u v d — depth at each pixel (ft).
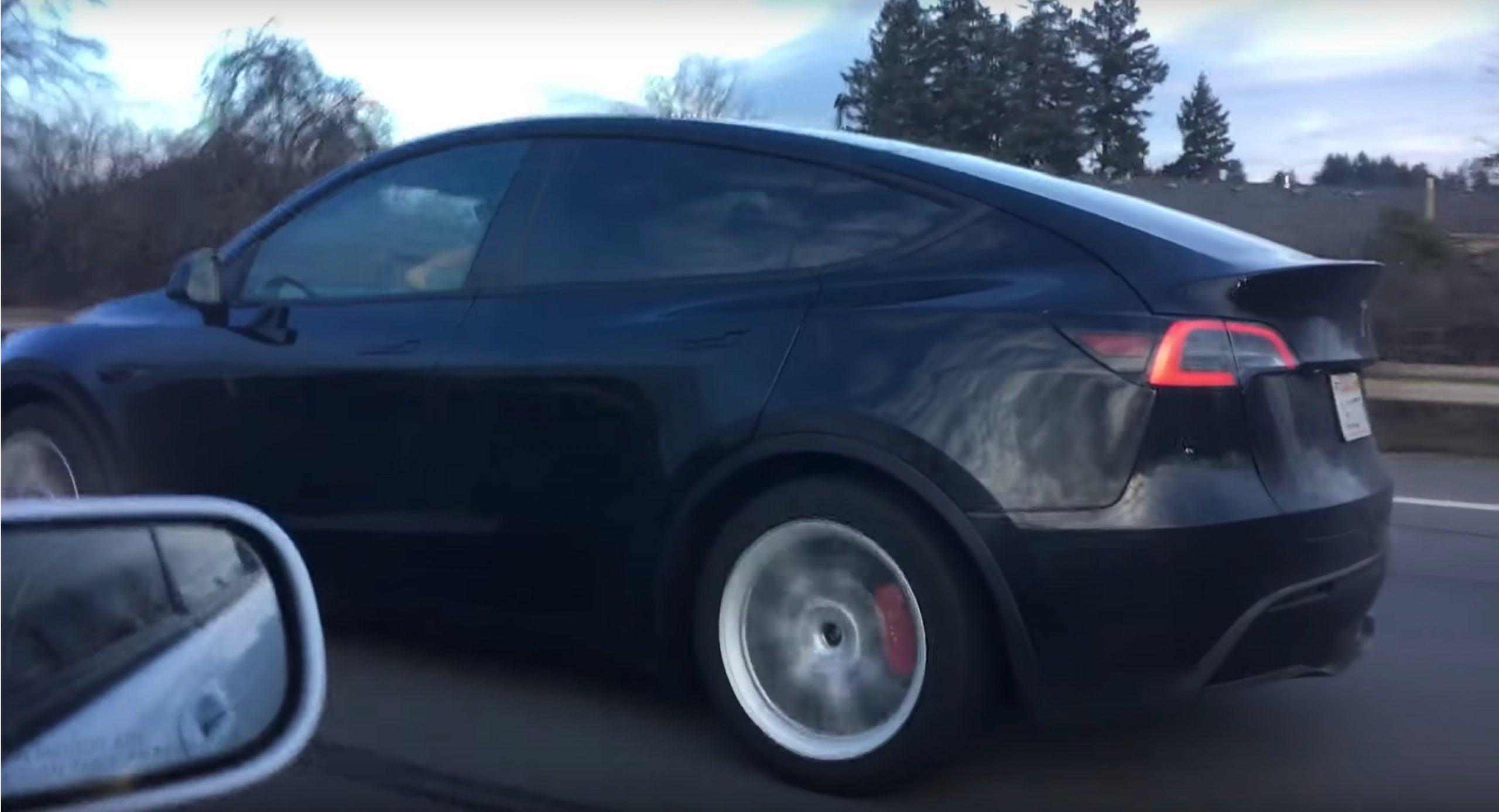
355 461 15.65
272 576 8.81
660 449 13.64
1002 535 12.08
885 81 116.78
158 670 8.48
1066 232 12.89
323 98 88.22
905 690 12.82
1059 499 12.03
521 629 14.92
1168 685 12.15
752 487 13.46
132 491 17.56
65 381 18.06
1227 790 13.64
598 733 14.83
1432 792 13.66
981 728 13.16
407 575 15.48
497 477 14.65
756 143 14.52
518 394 14.47
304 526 16.10
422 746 14.42
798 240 13.92
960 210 13.38
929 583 12.43
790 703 13.47
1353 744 14.84
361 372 15.56
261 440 16.37
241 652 8.69
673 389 13.60
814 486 12.99
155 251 84.89
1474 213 66.49
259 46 87.92
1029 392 12.21
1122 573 11.91
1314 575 12.53
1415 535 25.12
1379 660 17.72
